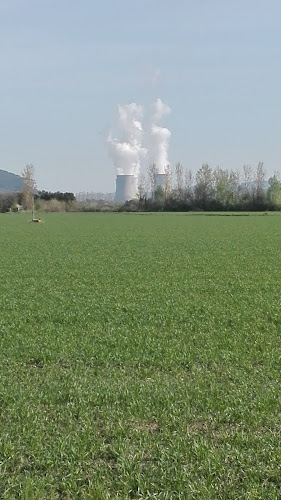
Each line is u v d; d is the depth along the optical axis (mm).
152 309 18328
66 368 12031
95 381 11000
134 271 29062
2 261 35250
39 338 14555
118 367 12039
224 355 12602
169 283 24500
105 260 35062
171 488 6879
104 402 9672
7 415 9266
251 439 8086
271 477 7078
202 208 143250
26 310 18453
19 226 81312
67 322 16625
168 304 19188
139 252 40219
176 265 31438
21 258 37094
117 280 25828
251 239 50844
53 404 9734
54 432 8453
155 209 147250
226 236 55312
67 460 7523
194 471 7199
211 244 46188
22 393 10219
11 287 24172
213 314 17312
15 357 12898
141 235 59500
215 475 7082
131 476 7082
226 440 8109
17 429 8547
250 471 7137
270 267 29766
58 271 29719
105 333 15000
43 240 54219
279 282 24125
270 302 19250
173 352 12875
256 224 77188
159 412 9148
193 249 41906
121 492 6895
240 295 20859
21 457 7648
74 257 37344
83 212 148875
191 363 11969
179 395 9930
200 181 144375
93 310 18406
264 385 10500
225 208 141125
